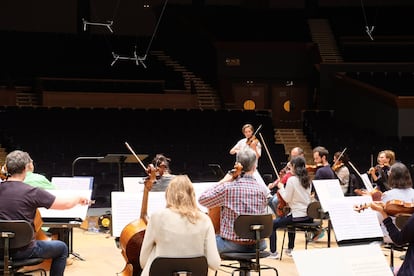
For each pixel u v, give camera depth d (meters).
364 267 3.83
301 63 20.44
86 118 15.56
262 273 6.87
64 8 21.77
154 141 14.79
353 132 15.98
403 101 15.30
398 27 22.27
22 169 4.91
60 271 5.02
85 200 4.93
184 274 3.97
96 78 20.88
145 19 22.62
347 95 17.91
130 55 22.08
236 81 20.28
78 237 9.31
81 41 21.86
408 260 4.24
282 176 8.29
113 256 7.83
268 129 16.27
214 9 23.16
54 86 18.38
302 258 3.74
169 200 4.23
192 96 18.78
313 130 16.36
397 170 5.46
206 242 4.23
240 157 5.46
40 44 21.31
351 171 11.87
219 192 5.36
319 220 7.88
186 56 22.17
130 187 7.05
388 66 19.06
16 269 4.92
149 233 4.19
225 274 6.90
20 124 14.80
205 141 15.14
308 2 22.91
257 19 22.73
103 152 13.60
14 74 20.45
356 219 5.77
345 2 23.25
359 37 21.12
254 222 5.20
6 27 21.16
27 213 4.79
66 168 12.51
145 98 18.45
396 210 4.30
